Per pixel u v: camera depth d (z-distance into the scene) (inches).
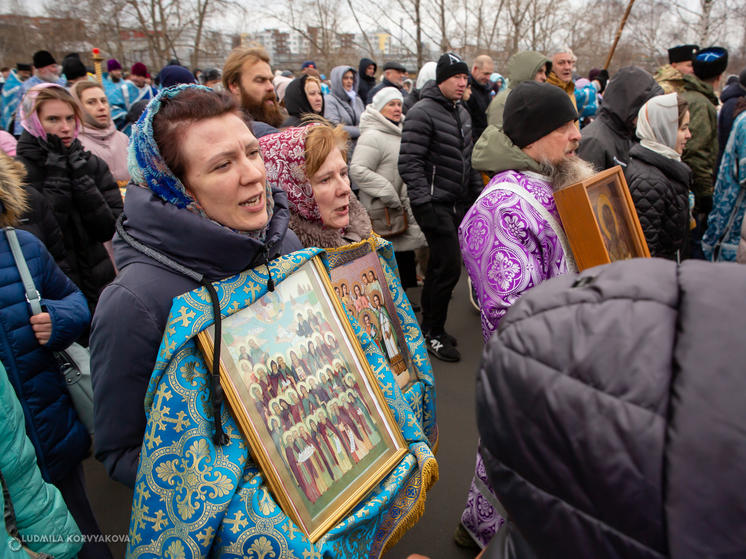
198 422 38.8
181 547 37.5
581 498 17.6
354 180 143.3
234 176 41.4
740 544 14.8
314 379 44.8
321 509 41.4
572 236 58.7
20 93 255.6
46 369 60.1
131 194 43.4
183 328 38.7
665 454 15.7
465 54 560.7
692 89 162.2
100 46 657.0
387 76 247.4
